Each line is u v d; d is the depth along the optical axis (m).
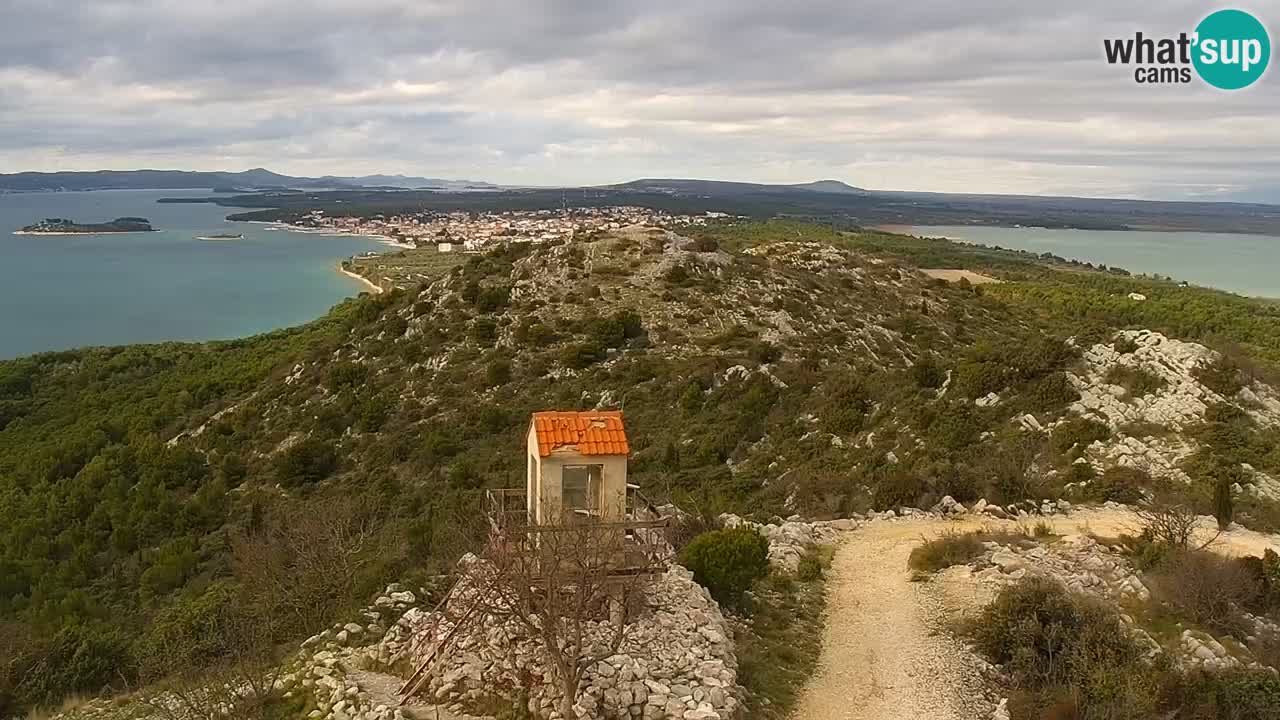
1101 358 47.94
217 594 33.53
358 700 18.81
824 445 48.97
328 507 43.31
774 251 103.44
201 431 68.00
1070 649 22.28
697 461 50.31
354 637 22.59
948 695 21.12
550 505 19.89
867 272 99.81
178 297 195.88
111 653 28.73
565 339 68.94
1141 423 42.62
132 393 84.44
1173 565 26.83
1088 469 39.22
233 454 62.12
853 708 20.50
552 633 16.81
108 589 44.31
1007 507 36.00
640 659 18.50
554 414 20.62
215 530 51.41
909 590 27.38
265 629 26.28
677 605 20.92
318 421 62.88
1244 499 36.19
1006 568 27.73
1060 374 47.03
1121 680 20.78
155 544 50.22
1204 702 20.33
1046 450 42.00
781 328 72.31
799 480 43.31
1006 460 40.34
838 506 38.44
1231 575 25.94
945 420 46.44
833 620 25.31
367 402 63.31
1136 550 29.41
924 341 79.25
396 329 75.19
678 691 17.81
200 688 21.02
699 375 61.62
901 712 20.39
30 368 95.69
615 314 70.94
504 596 17.81
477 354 68.44
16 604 42.66
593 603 19.73
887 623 25.03
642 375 63.16
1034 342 52.34
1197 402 42.94
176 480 58.78
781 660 22.44
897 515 35.91
